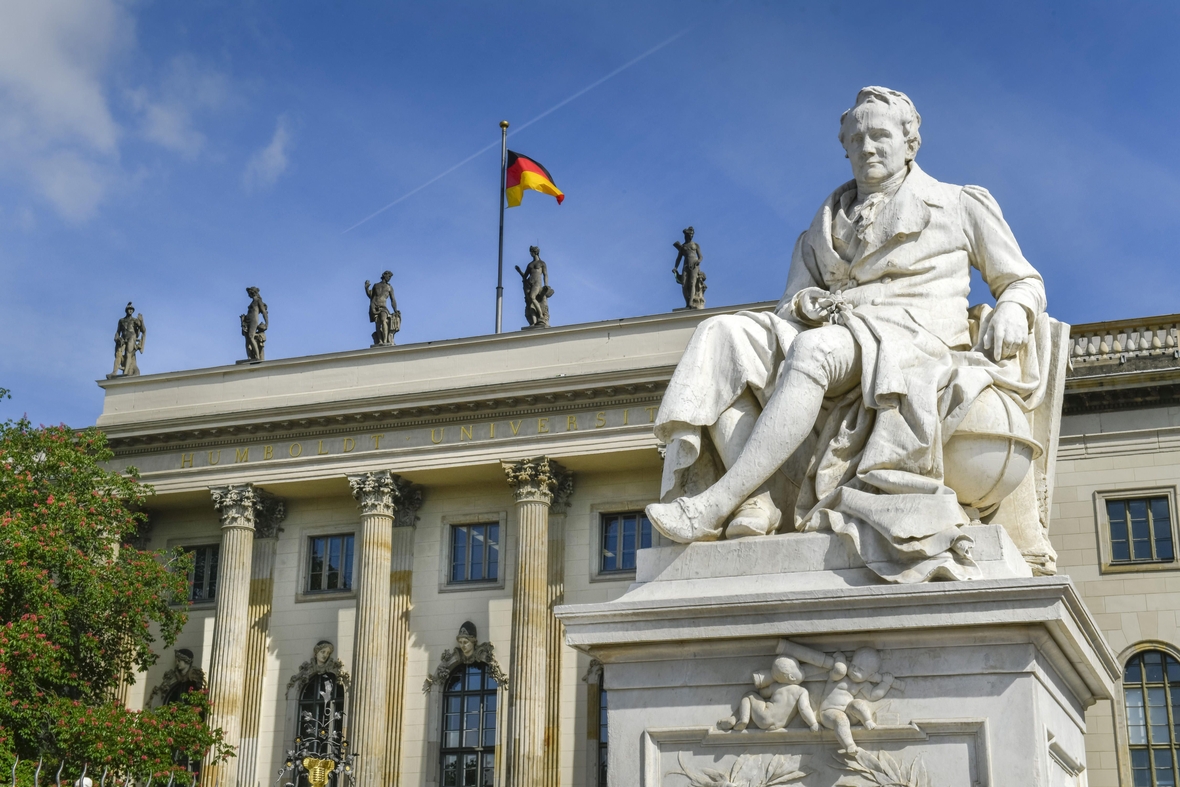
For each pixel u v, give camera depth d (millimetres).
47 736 31234
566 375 44719
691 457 5910
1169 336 39750
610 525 45812
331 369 48375
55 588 33156
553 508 45844
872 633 5168
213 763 36281
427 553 47375
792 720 5207
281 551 49000
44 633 32000
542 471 44750
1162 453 39312
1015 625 5012
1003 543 5289
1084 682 5754
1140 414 39719
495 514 47062
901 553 5301
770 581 5441
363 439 47062
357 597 46219
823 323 6062
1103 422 40000
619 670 5496
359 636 45250
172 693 48625
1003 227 6297
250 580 48250
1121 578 38844
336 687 46875
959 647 5094
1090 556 39250
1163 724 37562
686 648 5406
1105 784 36969
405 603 46500
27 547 32906
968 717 5023
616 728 5438
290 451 47719
